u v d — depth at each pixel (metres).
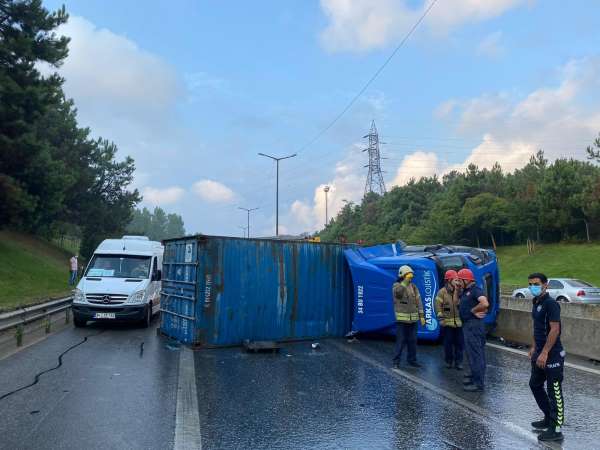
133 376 8.23
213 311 11.11
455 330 9.09
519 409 6.63
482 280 12.26
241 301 11.53
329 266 13.05
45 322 14.20
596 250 49.94
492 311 12.63
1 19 24.23
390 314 12.09
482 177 74.12
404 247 14.55
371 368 9.10
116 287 13.80
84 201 47.28
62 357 9.67
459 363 9.06
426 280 11.79
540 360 5.66
